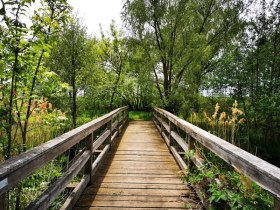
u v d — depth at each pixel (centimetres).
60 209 265
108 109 1873
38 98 313
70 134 279
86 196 347
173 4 1326
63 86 329
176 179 421
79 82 1250
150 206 317
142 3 1310
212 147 262
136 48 1388
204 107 1272
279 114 1128
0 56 265
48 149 206
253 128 1248
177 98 1266
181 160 479
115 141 770
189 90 1273
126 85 1778
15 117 295
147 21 1338
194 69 1265
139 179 421
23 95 299
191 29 1386
